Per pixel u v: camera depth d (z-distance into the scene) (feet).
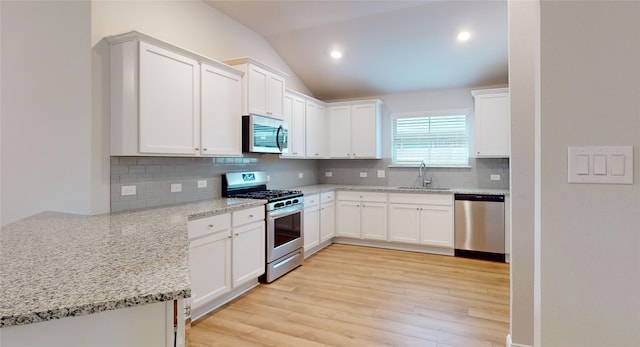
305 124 15.70
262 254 10.77
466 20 11.76
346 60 14.98
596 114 3.78
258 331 7.82
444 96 16.31
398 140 17.33
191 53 9.16
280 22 12.60
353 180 18.21
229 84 10.66
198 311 8.58
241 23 12.69
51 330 2.85
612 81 3.74
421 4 11.24
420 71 15.08
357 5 11.35
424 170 16.62
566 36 3.87
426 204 14.58
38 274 3.47
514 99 6.46
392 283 10.93
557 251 3.92
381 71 15.46
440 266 12.76
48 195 8.38
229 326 8.07
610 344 3.76
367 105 16.70
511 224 6.55
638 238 3.67
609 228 3.75
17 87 8.75
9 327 2.73
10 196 8.87
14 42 8.77
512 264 6.55
